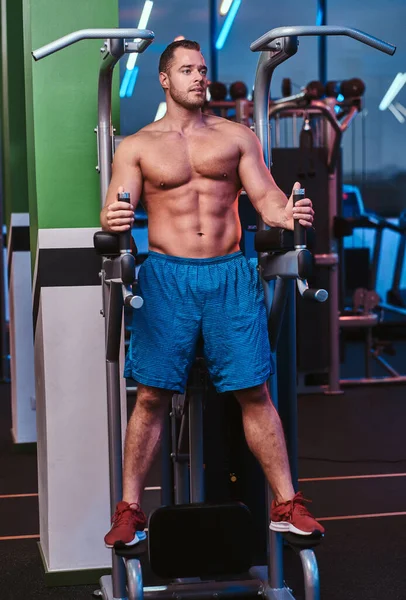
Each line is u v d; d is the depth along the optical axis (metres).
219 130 2.79
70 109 3.29
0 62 6.83
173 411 3.36
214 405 3.46
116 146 3.00
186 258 2.72
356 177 11.00
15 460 5.36
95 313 3.34
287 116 7.16
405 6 10.52
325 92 6.80
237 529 2.86
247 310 2.74
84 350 3.34
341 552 3.65
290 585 3.33
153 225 2.78
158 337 2.72
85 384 3.35
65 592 3.28
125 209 2.50
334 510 4.24
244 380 2.73
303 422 6.24
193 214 2.73
